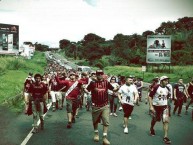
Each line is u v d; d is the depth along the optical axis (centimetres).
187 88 1409
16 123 1094
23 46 9588
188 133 963
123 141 832
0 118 1202
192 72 4484
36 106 940
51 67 6856
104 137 788
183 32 8994
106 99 810
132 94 951
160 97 849
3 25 6072
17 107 1531
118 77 1752
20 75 3972
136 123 1133
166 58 5053
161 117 857
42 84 944
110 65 9169
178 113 1362
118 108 1573
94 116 818
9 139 838
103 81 816
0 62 4547
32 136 879
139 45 11169
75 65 11169
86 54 11588
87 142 814
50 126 1040
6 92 2197
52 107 1544
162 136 909
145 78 5194
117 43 10225
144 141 836
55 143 797
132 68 7056
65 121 1146
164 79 846
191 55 6875
